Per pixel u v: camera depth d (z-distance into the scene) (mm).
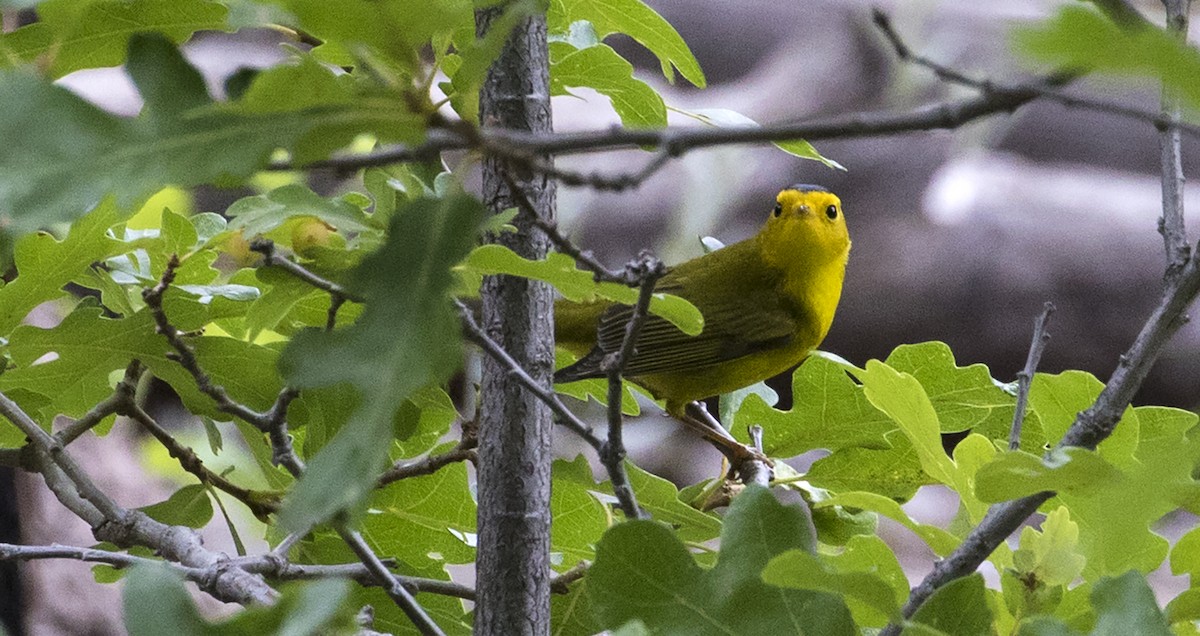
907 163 24781
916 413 5523
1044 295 23391
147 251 6328
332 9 3211
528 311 5367
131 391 6320
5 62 4211
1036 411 6230
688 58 6770
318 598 2975
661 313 4719
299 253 5582
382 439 3047
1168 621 4441
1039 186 25047
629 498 4605
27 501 11023
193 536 5836
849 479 7125
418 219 3289
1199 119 2555
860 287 23516
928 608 4258
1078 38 2359
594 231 23875
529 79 5207
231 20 3895
